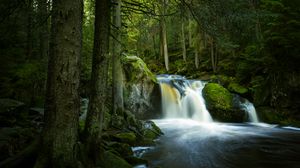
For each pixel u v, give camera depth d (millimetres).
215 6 7383
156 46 38875
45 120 4691
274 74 15250
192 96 16703
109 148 7121
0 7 6859
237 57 20969
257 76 16812
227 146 9523
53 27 4781
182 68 28797
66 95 4672
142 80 16125
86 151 5758
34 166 4445
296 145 9625
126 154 7605
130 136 9023
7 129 6805
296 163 7445
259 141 10305
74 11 4824
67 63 4691
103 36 6414
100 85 6301
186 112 16516
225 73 21484
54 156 4516
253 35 17547
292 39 13555
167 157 8117
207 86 16578
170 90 17375
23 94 11242
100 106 6254
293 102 14320
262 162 7586
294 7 14031
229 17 7508
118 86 11555
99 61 6375
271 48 14914
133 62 16500
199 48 28938
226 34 8758
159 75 27031
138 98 15758
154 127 11477
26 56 12961
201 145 9703
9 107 8188
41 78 12273
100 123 6199
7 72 10594
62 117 4629
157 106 16422
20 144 6098
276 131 12281
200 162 7641
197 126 13484
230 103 15219
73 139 4781
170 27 33312
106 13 6477
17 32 10602
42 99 12094
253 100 16047
